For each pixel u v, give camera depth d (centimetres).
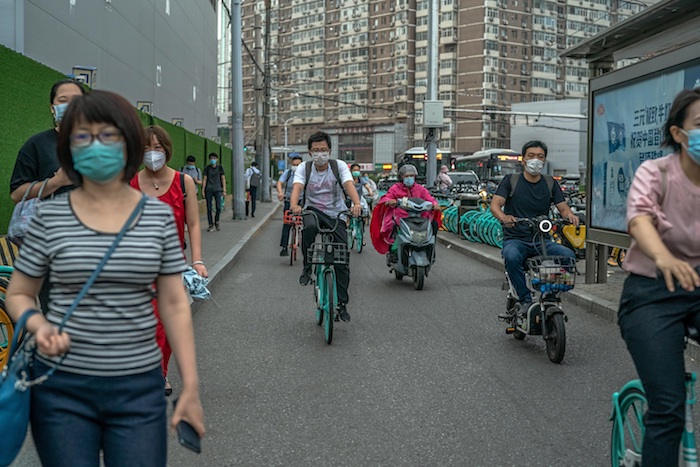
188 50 3045
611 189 973
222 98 8238
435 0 2359
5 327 572
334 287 739
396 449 459
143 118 1792
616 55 1039
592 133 1023
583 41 1010
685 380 310
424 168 4425
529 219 688
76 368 251
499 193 716
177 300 268
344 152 12700
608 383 607
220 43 7594
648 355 306
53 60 1392
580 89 11762
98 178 252
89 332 251
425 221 1089
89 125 251
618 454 370
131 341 256
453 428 498
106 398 252
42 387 253
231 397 564
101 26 1719
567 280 665
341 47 12694
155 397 262
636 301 318
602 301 906
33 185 448
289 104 13650
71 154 258
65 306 252
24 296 255
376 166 12056
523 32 11100
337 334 790
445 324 846
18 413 244
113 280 252
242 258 1488
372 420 513
